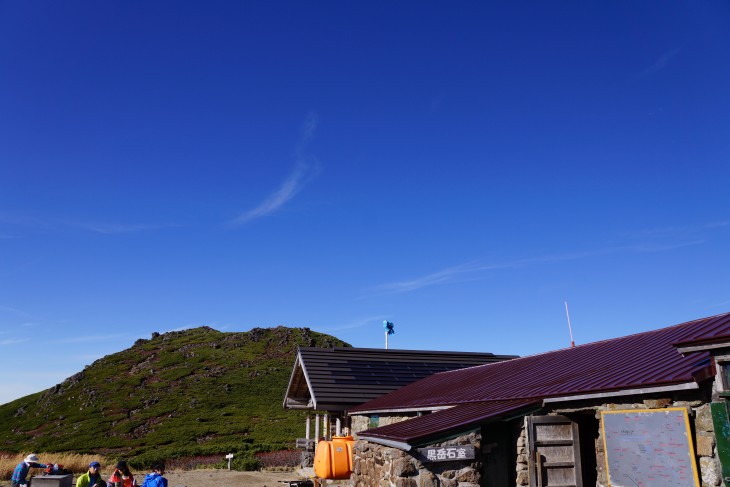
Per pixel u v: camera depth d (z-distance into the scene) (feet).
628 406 29.19
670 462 26.50
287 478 76.54
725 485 23.89
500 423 34.81
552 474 32.68
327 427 81.51
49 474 54.13
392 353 82.99
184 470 91.56
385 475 33.86
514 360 59.82
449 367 82.38
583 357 43.98
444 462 32.12
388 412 57.00
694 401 26.20
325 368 75.10
